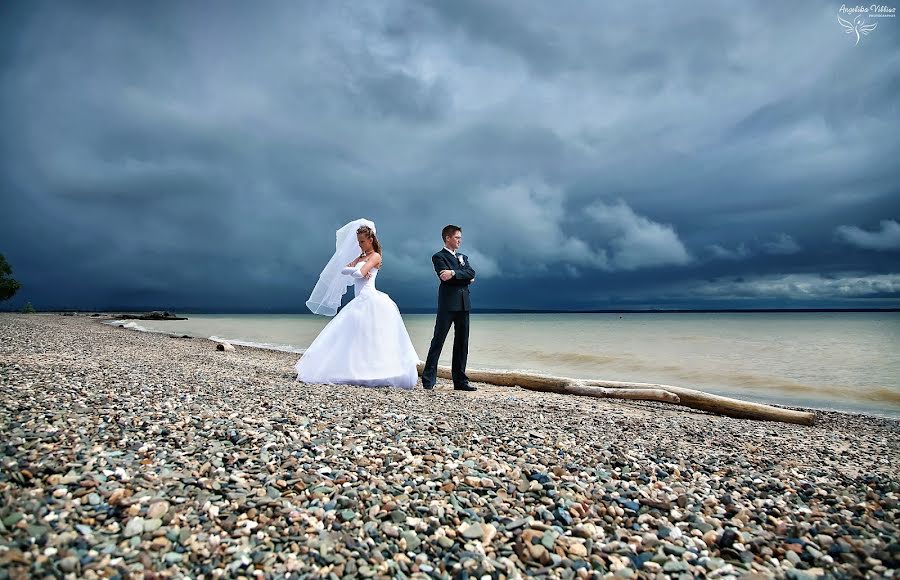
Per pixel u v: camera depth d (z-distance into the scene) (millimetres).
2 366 6738
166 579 2289
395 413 5844
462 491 3506
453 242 9039
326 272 9555
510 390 9891
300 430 4648
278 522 2865
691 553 2854
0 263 48469
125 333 24859
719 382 13125
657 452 4984
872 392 11688
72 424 4137
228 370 9664
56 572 2205
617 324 60938
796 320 81688
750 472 4469
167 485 3178
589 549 2850
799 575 2672
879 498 3904
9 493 2836
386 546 2715
